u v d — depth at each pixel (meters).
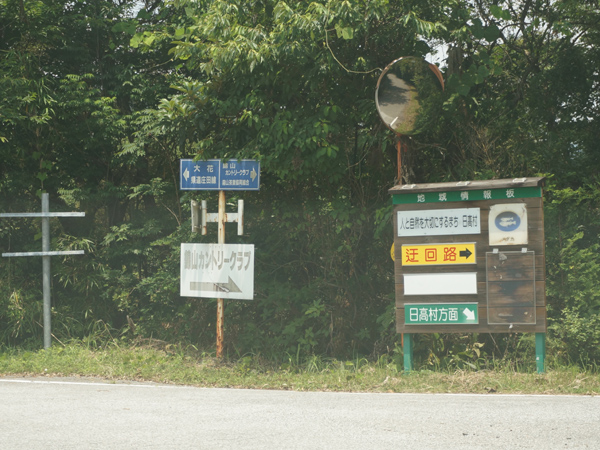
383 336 10.12
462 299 8.33
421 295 8.50
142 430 5.39
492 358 9.20
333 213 10.41
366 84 10.23
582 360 8.81
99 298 11.81
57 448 4.85
